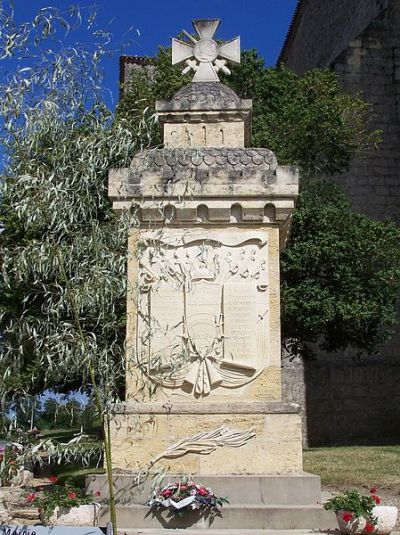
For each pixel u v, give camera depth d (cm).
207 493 815
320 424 2570
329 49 3625
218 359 936
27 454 643
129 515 812
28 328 638
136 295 918
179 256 966
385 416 2625
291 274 2034
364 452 1867
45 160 693
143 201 957
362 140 2825
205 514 812
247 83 2302
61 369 655
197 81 1125
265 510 813
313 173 2450
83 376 655
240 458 892
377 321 2150
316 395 2594
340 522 784
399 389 2656
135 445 895
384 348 2681
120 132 697
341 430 2583
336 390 2611
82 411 648
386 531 770
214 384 928
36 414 644
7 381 637
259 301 958
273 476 862
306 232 2052
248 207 976
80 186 669
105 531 687
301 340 2159
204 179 978
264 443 897
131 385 923
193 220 977
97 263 652
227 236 977
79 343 630
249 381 932
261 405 910
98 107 694
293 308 1969
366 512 773
